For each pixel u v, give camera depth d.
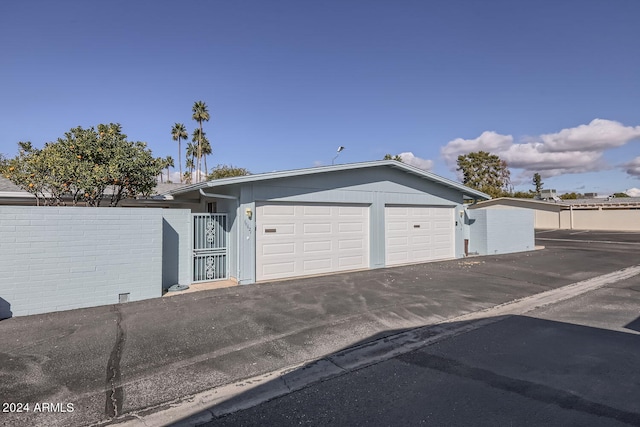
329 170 10.35
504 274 10.54
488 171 49.78
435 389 3.70
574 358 4.45
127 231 7.54
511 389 3.66
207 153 50.31
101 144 9.68
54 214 6.83
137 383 3.89
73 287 6.97
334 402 3.48
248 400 3.55
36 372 4.14
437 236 13.76
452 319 6.24
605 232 31.30
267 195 9.55
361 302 7.27
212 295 7.94
